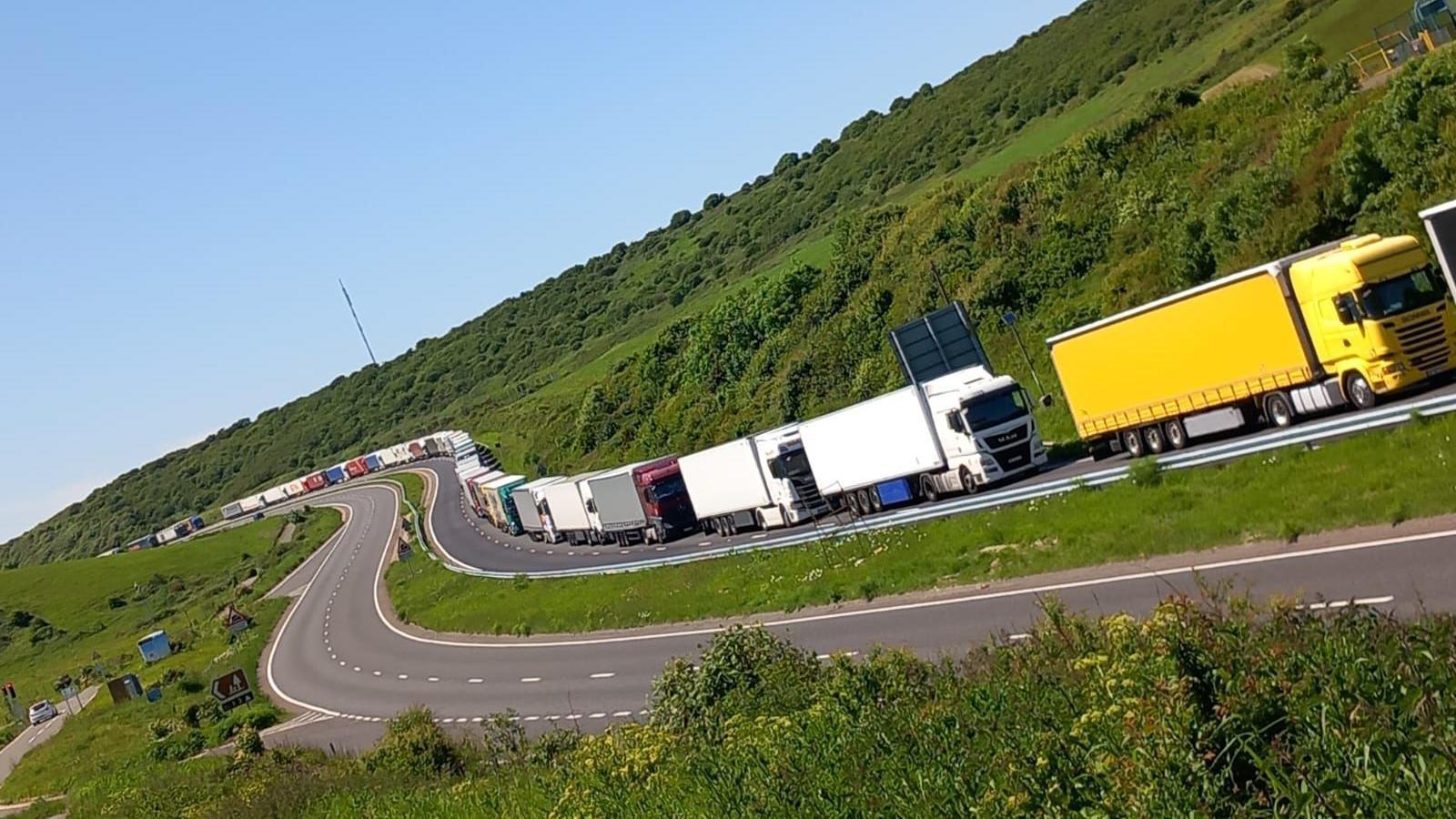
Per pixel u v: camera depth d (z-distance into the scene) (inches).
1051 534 1047.6
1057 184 2362.2
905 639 917.8
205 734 2071.9
